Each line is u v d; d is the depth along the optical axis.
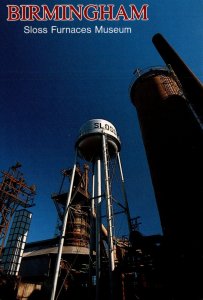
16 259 29.64
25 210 34.00
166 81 17.81
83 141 21.59
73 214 29.05
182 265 10.09
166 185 12.48
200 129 12.88
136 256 13.55
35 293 23.09
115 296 12.30
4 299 21.86
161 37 17.55
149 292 11.54
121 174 20.70
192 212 10.70
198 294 9.19
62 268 24.72
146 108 17.00
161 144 13.96
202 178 11.14
